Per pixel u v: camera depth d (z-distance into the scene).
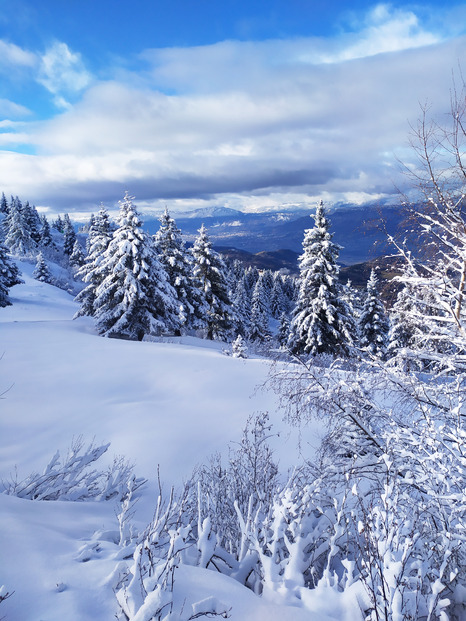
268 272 110.31
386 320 27.92
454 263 4.37
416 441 3.66
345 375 5.43
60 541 2.65
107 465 6.70
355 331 24.09
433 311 4.83
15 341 15.84
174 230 30.83
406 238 4.34
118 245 23.23
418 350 4.62
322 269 23.31
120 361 13.56
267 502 3.80
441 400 4.60
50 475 4.79
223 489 4.25
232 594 2.25
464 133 3.69
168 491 5.78
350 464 4.41
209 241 33.22
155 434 7.91
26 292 48.12
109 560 2.40
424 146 3.88
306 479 4.14
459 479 3.26
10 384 10.41
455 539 2.78
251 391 10.58
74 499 4.89
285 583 2.55
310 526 3.22
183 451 7.25
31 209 85.00
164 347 17.12
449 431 4.00
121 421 8.55
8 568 2.16
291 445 7.27
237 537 3.47
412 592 2.30
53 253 78.31
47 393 9.98
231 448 7.36
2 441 7.40
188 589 2.21
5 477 5.99
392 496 3.27
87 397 9.95
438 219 4.24
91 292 29.44
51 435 7.77
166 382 11.42
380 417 4.81
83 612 1.87
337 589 2.46
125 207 23.67
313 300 22.77
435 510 3.15
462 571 2.76
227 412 9.15
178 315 27.03
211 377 11.82
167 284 25.05
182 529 2.55
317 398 5.12
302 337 23.47
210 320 33.56
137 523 4.06
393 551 2.47
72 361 13.16
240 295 59.47
